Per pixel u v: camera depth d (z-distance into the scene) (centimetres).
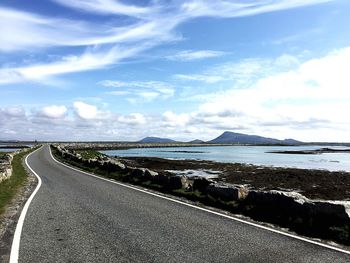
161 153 10262
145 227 892
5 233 842
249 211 1092
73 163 3559
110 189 1661
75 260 640
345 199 2006
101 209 1141
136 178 2020
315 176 3203
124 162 5200
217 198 1277
